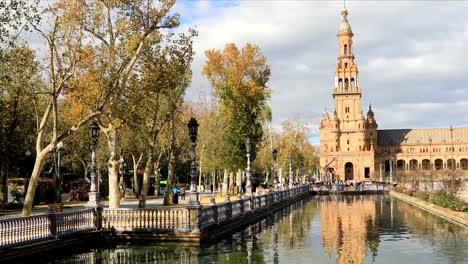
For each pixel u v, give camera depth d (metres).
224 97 65.56
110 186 34.56
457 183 70.56
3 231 20.66
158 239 27.25
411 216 45.75
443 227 36.00
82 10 28.80
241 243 28.36
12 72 27.17
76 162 79.62
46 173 73.06
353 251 25.64
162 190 90.31
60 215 24.56
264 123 88.69
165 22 31.70
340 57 192.88
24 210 27.73
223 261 22.72
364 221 41.41
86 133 61.12
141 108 34.69
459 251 25.42
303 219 43.78
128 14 30.86
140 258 23.28
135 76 32.19
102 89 29.55
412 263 22.27
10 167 62.75
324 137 193.38
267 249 26.19
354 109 190.50
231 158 64.75
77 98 30.34
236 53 65.31
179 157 66.00
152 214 27.50
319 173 187.62
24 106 47.00
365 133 199.50
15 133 48.19
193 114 64.81
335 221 41.59
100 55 29.42
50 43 27.98
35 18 25.88
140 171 74.75
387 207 59.09
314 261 22.81
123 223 27.73
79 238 25.53
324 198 85.94
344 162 187.50
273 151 62.69
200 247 26.52
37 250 22.42
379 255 24.39
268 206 49.31
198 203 27.38
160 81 32.88
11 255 20.78
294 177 145.00
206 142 64.06
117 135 34.75
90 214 27.25
